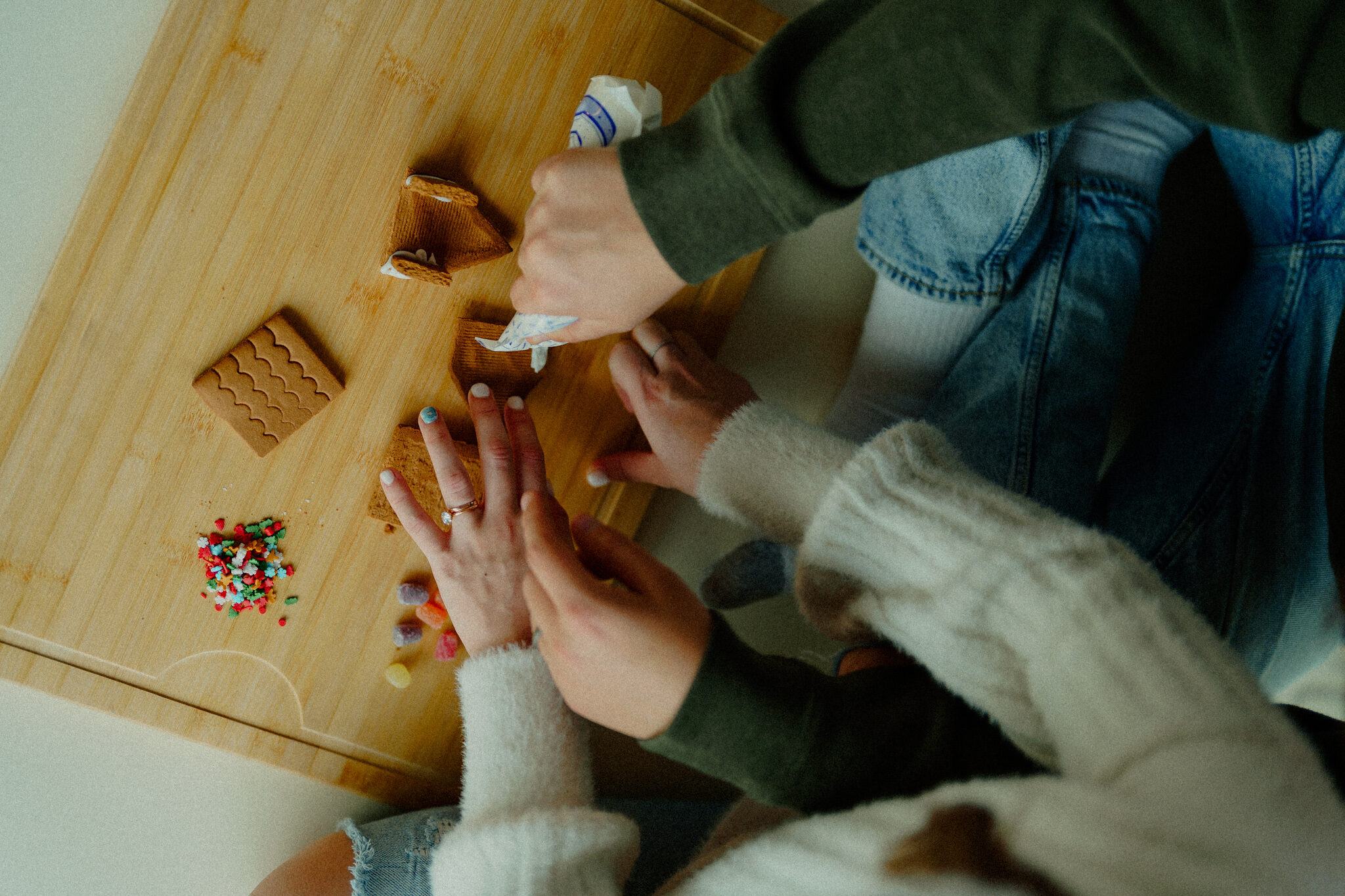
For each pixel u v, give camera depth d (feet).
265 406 3.49
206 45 3.40
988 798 2.25
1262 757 2.18
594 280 3.05
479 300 3.57
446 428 3.46
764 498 3.22
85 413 3.47
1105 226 3.54
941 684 2.81
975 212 3.43
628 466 3.62
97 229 3.42
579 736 3.22
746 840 2.70
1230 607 3.44
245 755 3.58
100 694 3.51
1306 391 3.41
